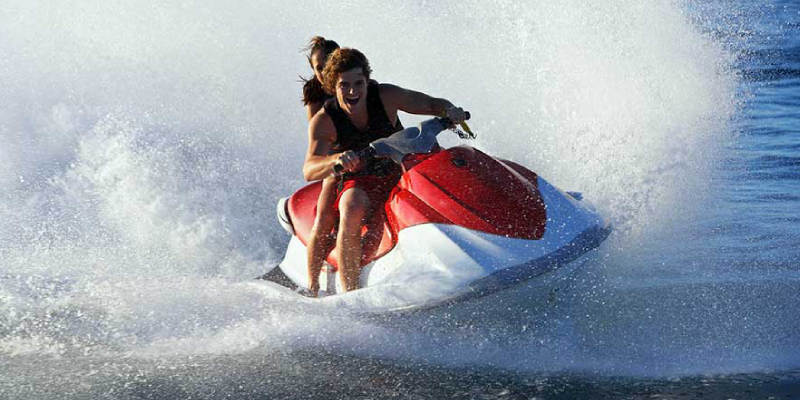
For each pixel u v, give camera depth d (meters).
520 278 16.11
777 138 35.22
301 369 17.12
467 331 17.50
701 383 15.40
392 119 19.16
